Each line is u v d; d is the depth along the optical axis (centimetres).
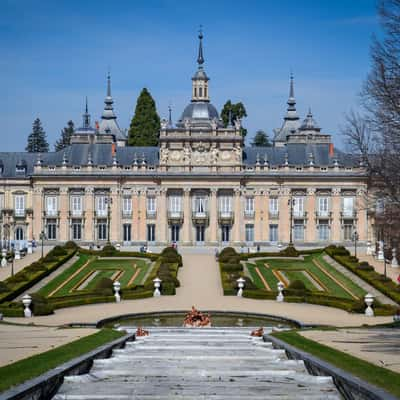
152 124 19938
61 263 11394
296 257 12631
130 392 2767
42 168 15275
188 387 2864
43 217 15312
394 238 7100
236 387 2867
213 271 11206
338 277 10600
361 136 6869
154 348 4378
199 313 6806
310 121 17788
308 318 7381
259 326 6994
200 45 16875
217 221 15362
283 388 2853
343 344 4341
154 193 15400
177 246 14925
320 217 15338
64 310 8044
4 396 2434
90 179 15325
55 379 2875
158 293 9238
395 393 2625
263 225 15388
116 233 15338
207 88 16875
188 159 15400
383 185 5916
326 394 2736
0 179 15575
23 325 6147
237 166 15388
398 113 5088
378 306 7912
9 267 11606
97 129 17462
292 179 15350
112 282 9175
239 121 15462
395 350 3975
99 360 3572
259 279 10412
